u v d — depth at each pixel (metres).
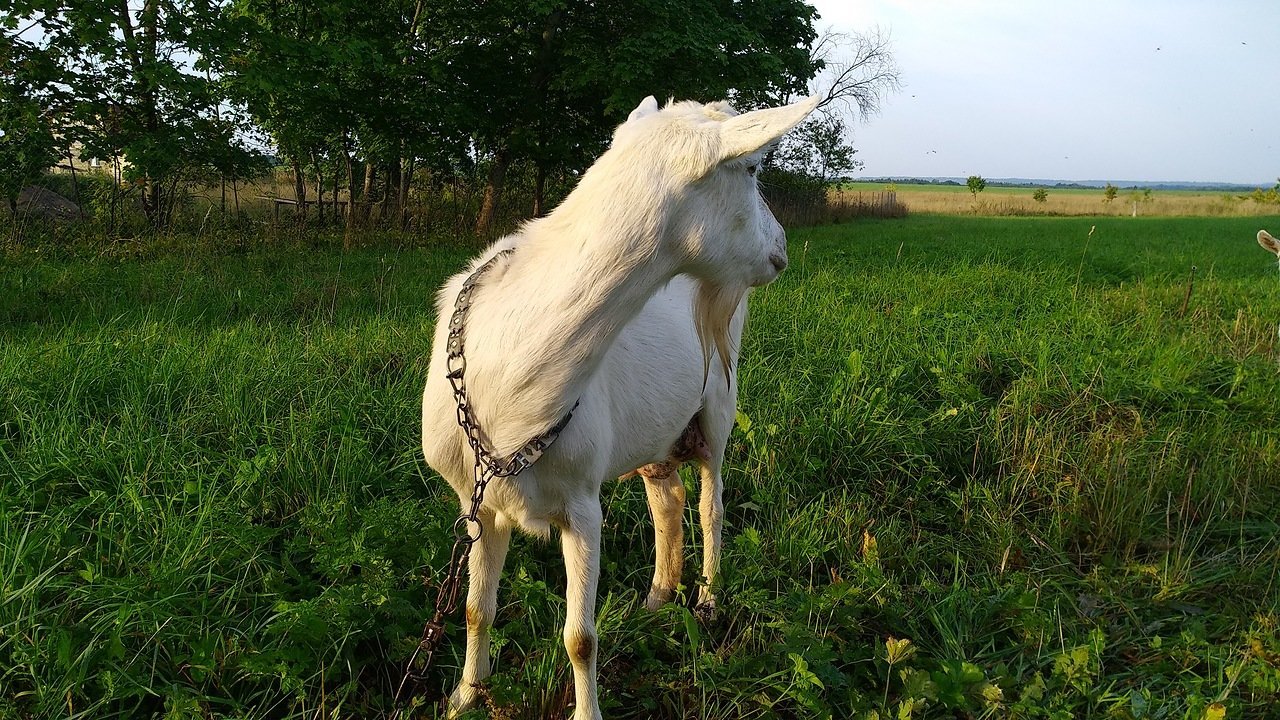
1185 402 5.04
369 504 3.29
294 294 7.08
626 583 3.30
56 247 9.44
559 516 2.19
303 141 14.16
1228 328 7.85
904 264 11.47
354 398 4.14
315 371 4.58
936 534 3.64
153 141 9.95
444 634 2.79
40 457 3.34
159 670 2.41
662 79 13.80
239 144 11.65
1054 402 5.05
